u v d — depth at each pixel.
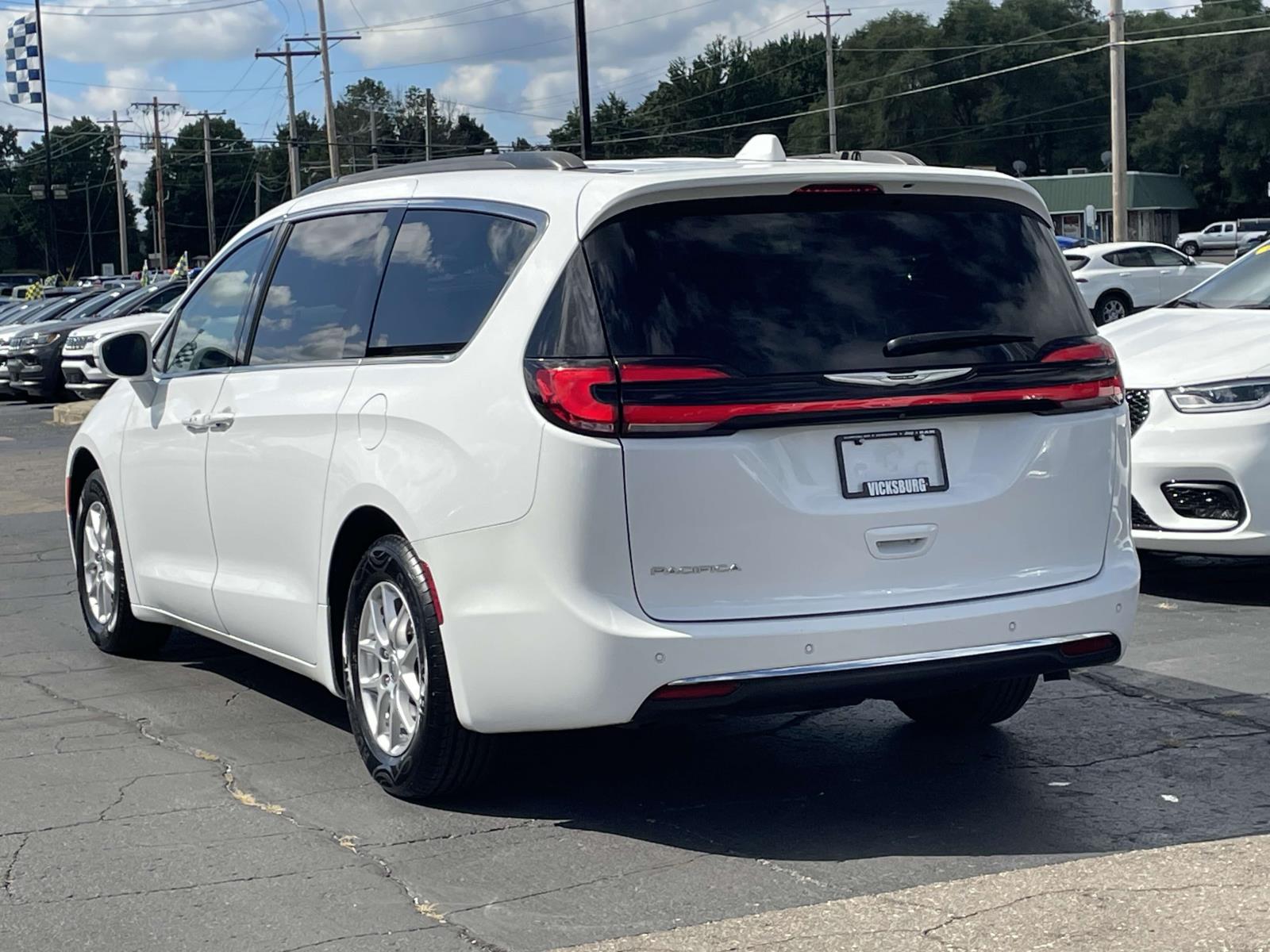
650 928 3.78
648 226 4.29
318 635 5.18
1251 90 92.19
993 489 4.44
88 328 22.62
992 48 100.00
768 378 4.20
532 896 4.02
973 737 5.50
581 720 4.21
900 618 4.28
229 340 5.91
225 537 5.77
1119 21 38.62
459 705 4.50
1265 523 7.21
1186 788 4.84
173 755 5.39
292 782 5.05
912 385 4.31
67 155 152.12
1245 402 7.27
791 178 4.34
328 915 3.91
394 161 136.75
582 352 4.19
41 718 5.94
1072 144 102.81
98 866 4.29
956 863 4.20
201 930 3.82
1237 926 3.67
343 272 5.32
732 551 4.19
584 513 4.13
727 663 4.14
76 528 7.23
